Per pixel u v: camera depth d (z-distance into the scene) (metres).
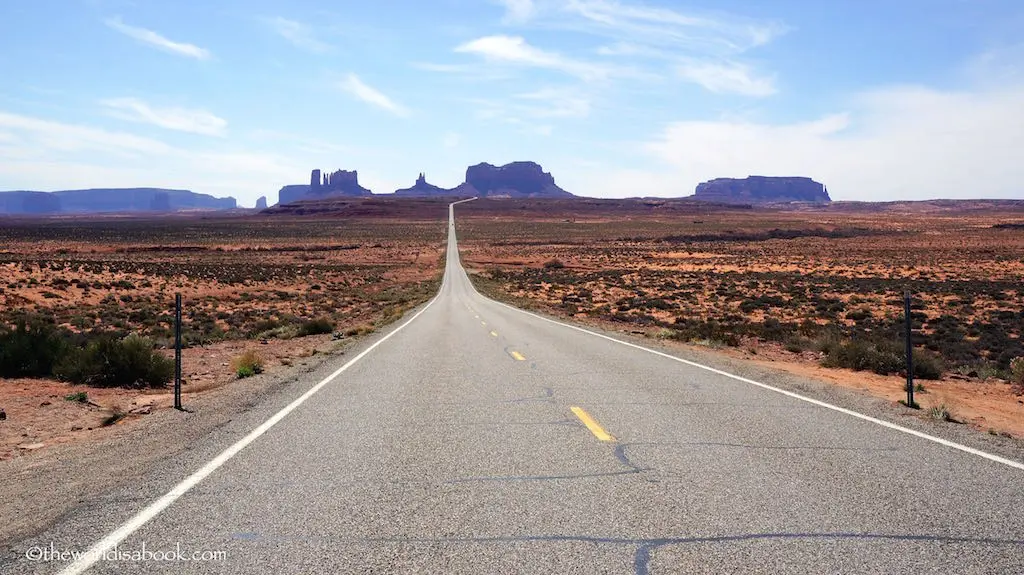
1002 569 3.72
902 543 4.10
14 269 49.00
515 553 3.94
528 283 60.81
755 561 3.83
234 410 8.66
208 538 4.17
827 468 5.78
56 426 8.42
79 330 25.36
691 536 4.21
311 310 38.28
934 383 13.23
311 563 3.80
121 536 4.20
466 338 18.77
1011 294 39.66
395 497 4.98
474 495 5.03
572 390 9.97
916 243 104.50
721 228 151.38
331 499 4.93
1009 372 14.69
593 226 175.12
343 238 135.62
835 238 124.75
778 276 57.69
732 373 11.89
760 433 7.15
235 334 22.83
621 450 6.41
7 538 4.19
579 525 4.40
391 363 13.40
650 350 15.69
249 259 86.38
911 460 6.07
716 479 5.45
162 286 48.56
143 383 11.73
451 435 7.05
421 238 138.75
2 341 12.78
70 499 4.98
